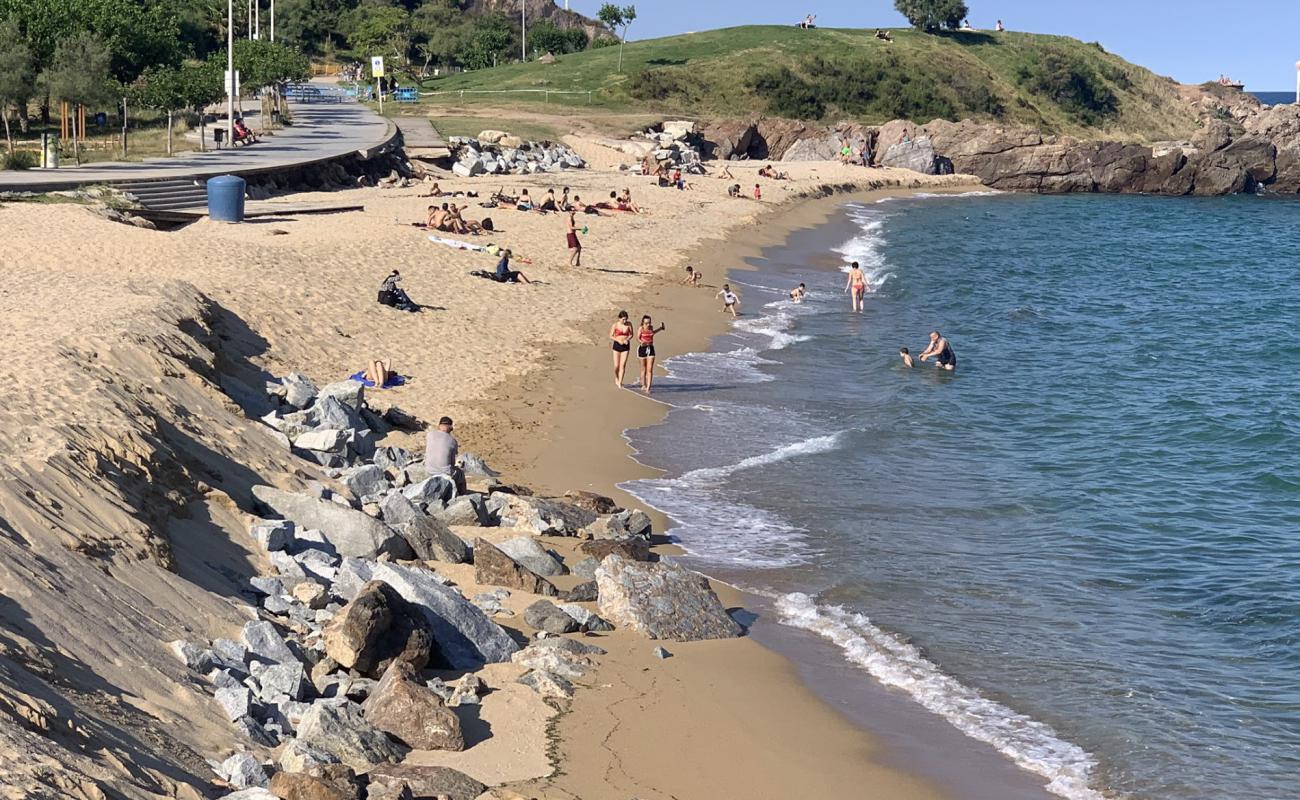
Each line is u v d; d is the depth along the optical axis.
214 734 9.76
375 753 9.92
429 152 64.25
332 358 24.59
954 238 61.03
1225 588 16.03
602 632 13.69
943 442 23.41
